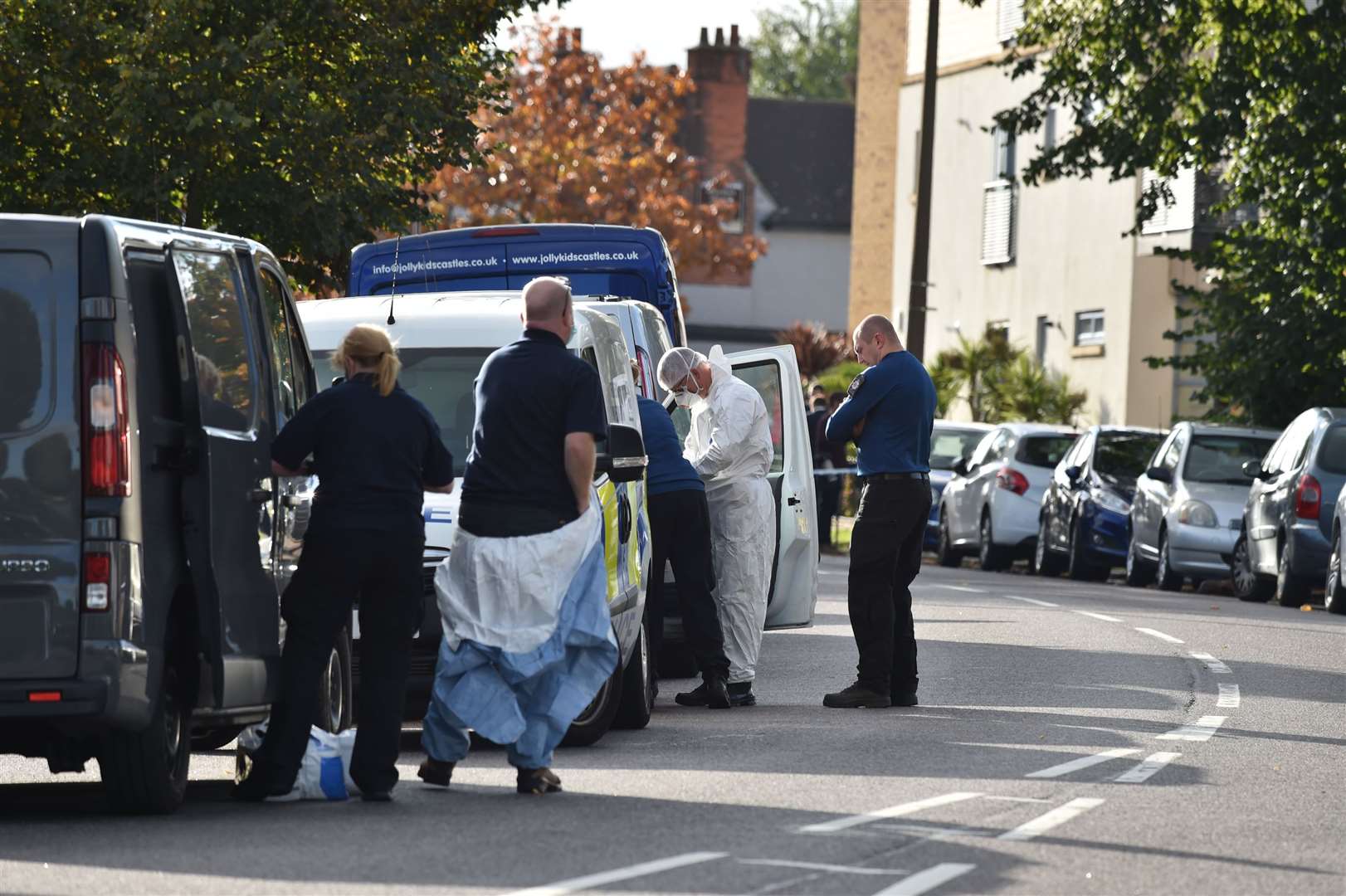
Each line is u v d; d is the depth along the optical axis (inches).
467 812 1318.9
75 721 1246.9
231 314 1405.0
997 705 1982.0
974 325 6958.7
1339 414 3481.8
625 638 1732.3
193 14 2854.3
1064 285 6373.0
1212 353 4306.1
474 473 1409.9
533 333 1422.2
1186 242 5767.7
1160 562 3853.3
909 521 1962.4
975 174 6973.4
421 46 3129.9
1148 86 4254.4
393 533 1373.0
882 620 1963.6
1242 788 1469.0
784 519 2287.2
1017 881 1107.9
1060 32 4419.3
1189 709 1939.0
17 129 2942.9
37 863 1126.4
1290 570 3408.0
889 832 1245.1
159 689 1283.2
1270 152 4040.4
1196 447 3875.5
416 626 1402.6
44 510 1251.2
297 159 2997.0
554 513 1400.1
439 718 1409.9
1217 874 1151.0
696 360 2048.5
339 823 1274.6
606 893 1042.7
